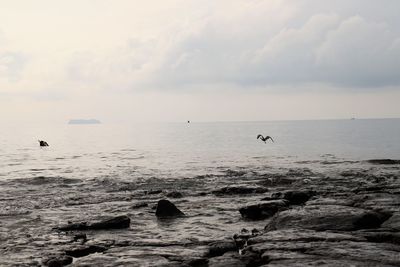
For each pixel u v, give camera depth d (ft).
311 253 29.55
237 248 35.12
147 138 387.14
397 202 46.57
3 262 32.37
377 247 30.45
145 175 109.81
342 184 81.97
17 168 131.64
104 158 170.19
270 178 95.25
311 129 605.31
